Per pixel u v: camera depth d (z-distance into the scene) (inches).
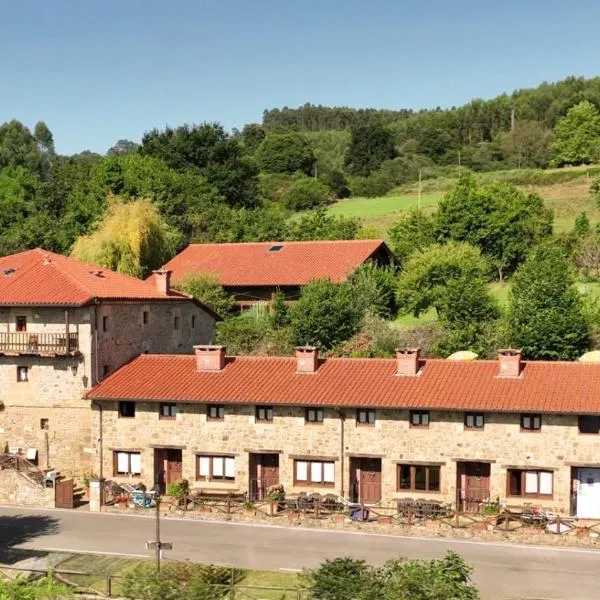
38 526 1820.9
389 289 3019.2
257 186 5157.5
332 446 1871.3
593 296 2938.0
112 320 2137.1
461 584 1251.2
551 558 1576.0
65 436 2066.9
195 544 1684.3
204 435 1943.9
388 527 1755.7
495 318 2664.9
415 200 5280.5
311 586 1289.4
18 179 5128.0
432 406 1787.6
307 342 2711.6
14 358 2098.9
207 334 2625.5
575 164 5979.3
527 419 1776.6
